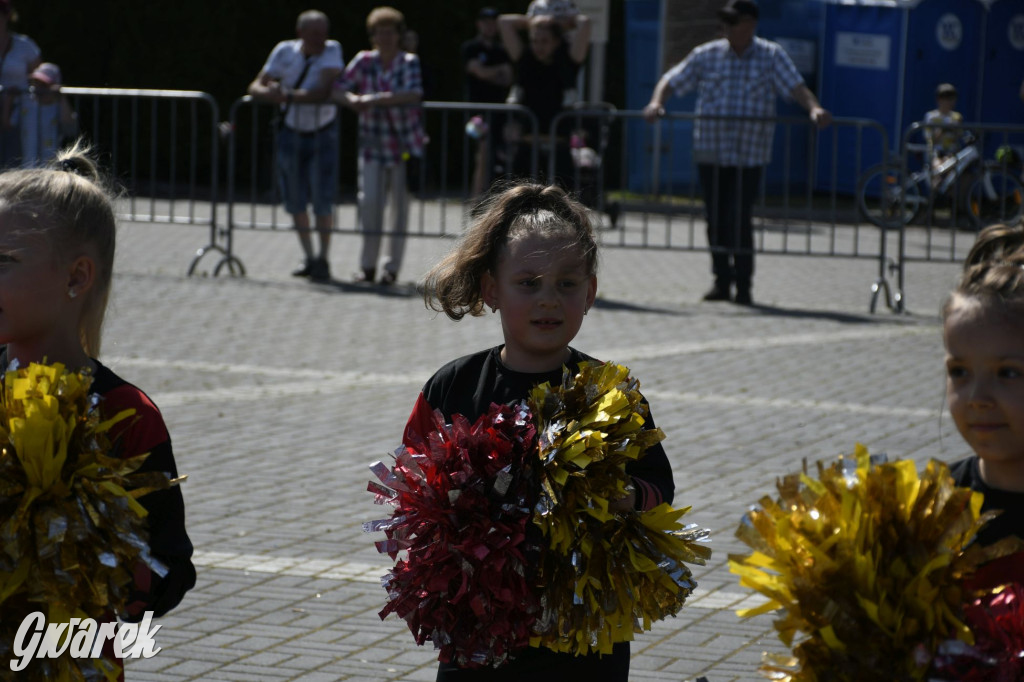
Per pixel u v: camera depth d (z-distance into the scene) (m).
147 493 2.42
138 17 21.41
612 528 2.60
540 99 12.66
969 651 2.05
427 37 22.97
